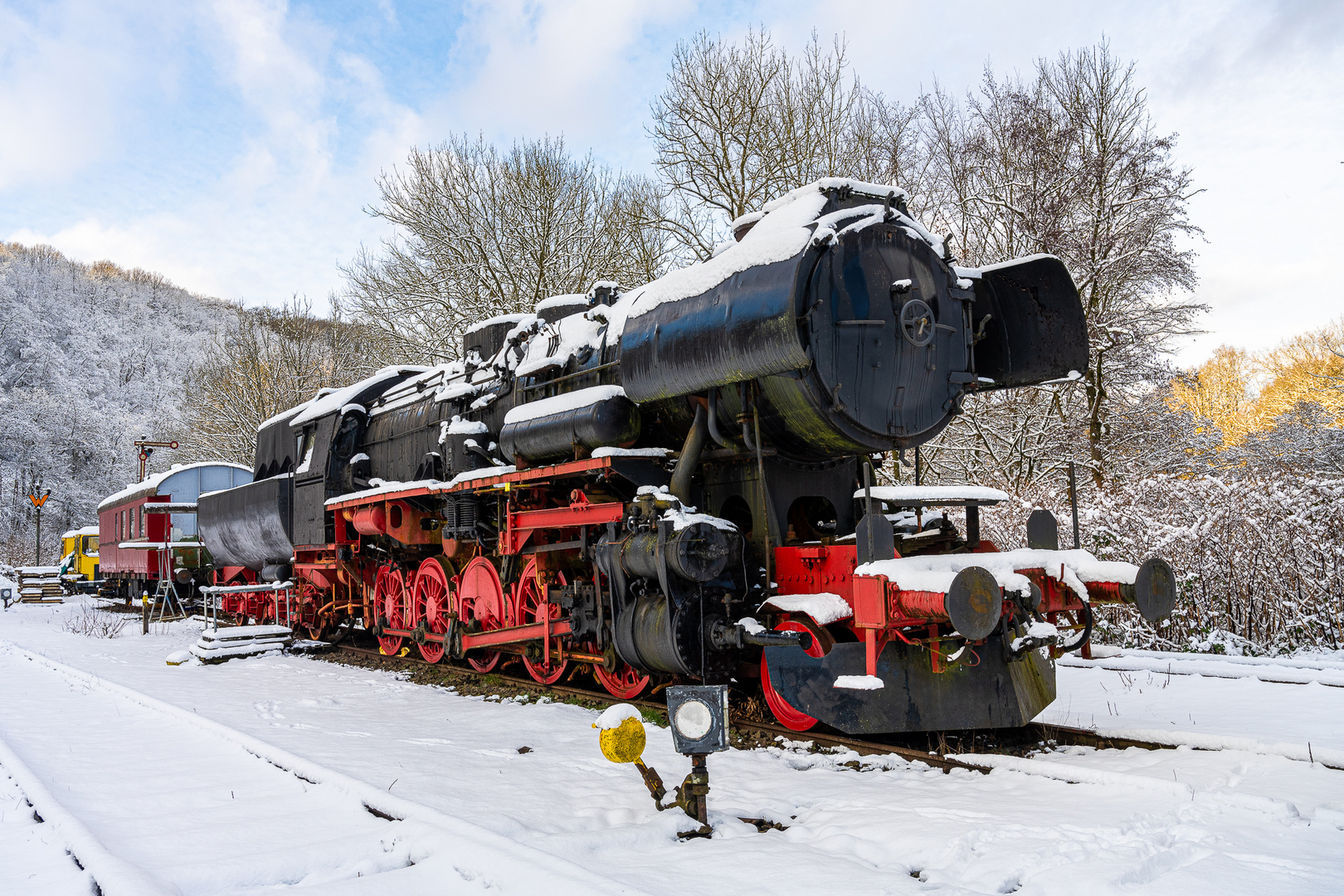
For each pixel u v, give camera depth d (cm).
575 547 807
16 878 380
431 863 373
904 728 585
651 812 438
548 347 877
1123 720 670
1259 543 1044
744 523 749
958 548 728
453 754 590
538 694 861
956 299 692
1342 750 513
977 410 1780
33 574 3008
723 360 612
